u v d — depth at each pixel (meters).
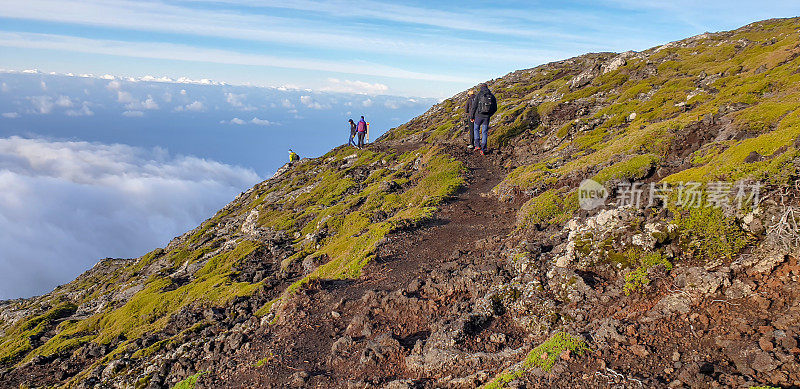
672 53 39.00
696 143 17.27
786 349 6.13
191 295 21.16
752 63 27.75
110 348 18.48
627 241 9.84
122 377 13.30
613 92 34.94
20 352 21.77
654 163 15.59
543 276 10.30
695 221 9.32
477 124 30.53
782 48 28.42
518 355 8.10
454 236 17.30
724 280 7.88
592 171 18.70
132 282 32.88
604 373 6.78
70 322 24.36
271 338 11.49
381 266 15.15
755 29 44.12
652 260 9.08
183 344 13.79
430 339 9.10
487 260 12.95
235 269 24.84
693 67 33.84
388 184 28.59
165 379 12.03
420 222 19.38
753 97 19.78
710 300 7.73
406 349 9.24
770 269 7.75
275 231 31.17
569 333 7.96
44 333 24.94
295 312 12.47
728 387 5.86
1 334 30.67
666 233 9.40
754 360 6.20
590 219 11.50
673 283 8.49
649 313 7.95
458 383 7.83
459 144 36.16
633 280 8.92
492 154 30.98
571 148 25.81
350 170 39.84
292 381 9.04
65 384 15.09
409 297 11.45
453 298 11.16
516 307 9.74
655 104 27.09
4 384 16.97
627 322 7.91
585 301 9.10
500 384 7.13
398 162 37.53
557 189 17.75
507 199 20.89
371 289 13.24
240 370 10.25
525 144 32.00
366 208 26.59
